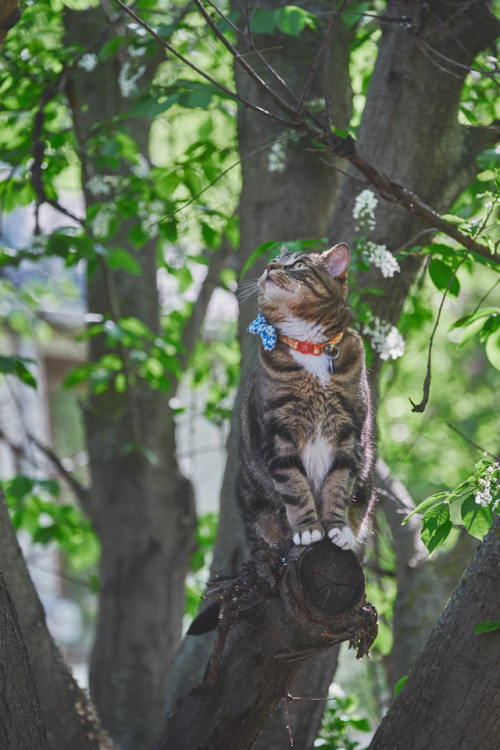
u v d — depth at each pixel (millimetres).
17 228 15977
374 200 6121
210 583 5020
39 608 6539
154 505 10133
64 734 6449
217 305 12914
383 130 7215
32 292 12836
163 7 9711
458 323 6406
